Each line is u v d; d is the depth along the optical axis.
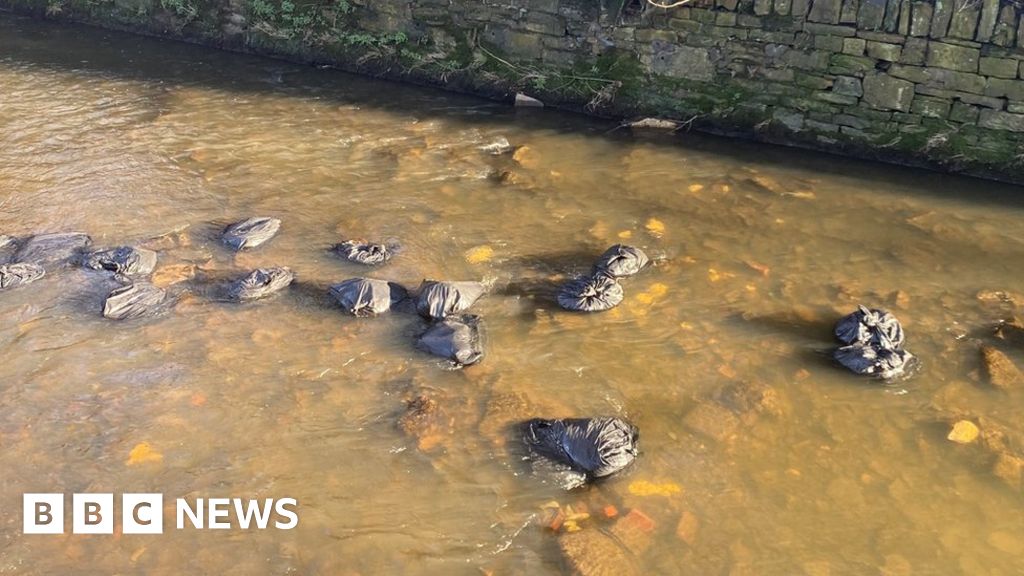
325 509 3.92
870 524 3.84
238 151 7.23
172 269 5.60
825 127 7.08
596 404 4.54
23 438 4.28
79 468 4.12
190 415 4.44
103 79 8.77
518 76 8.16
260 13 9.30
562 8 7.70
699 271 5.67
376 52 8.80
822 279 5.57
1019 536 3.78
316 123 7.80
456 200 6.52
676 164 7.05
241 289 5.33
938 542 3.75
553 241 6.00
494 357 4.89
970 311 5.23
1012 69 6.25
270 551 3.71
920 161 6.83
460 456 4.20
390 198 6.54
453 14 8.26
